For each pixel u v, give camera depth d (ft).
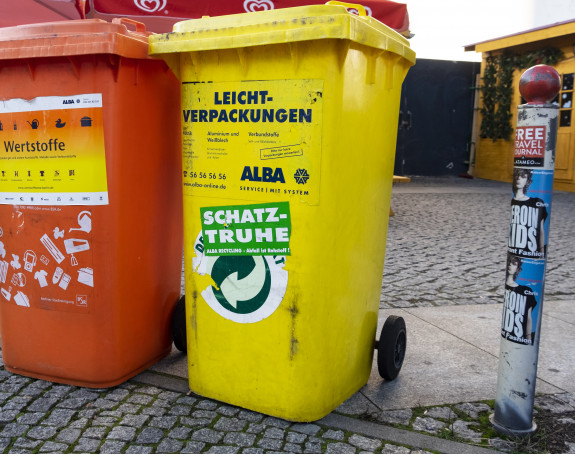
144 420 8.89
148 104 9.87
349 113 8.20
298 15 7.95
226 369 9.21
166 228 10.79
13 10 15.53
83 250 9.52
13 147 9.70
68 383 10.08
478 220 29.53
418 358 11.57
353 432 8.65
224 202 8.73
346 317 9.07
